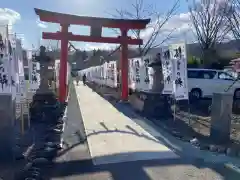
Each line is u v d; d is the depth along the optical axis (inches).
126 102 579.2
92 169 198.5
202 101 565.6
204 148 245.9
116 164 208.1
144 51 863.1
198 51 916.0
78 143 266.2
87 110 486.9
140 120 385.1
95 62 1968.5
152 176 185.5
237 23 735.7
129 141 271.4
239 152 228.2
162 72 394.0
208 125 347.3
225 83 570.3
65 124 356.2
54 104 448.5
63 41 577.6
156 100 418.3
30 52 398.9
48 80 497.7
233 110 457.4
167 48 344.5
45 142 267.7
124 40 612.4
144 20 605.9
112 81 847.1
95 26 586.9
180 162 211.6
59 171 195.3
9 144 207.3
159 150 241.6
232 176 132.9
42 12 549.3
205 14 858.1
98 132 310.3
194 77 566.6
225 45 829.2
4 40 249.3
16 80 275.3
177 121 372.8
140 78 509.7
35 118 378.3
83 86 1338.6
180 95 333.4
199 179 180.4
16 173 187.9
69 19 568.1
